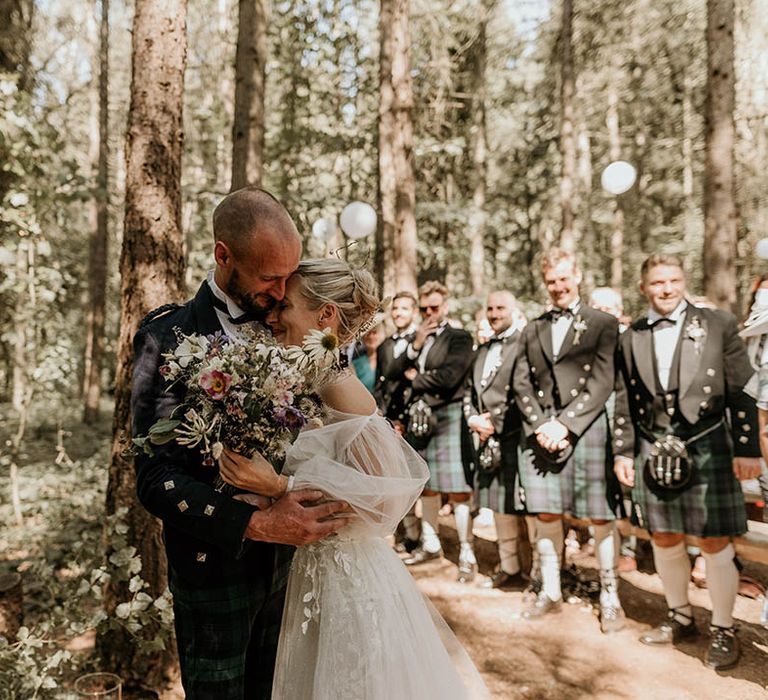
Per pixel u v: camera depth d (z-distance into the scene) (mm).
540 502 3418
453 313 11016
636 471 3170
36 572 3168
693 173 16812
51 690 2404
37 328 6500
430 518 4430
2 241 4645
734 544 3119
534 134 16984
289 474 1544
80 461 7441
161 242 2627
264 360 1342
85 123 14680
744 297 12094
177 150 2691
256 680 1646
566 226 11805
